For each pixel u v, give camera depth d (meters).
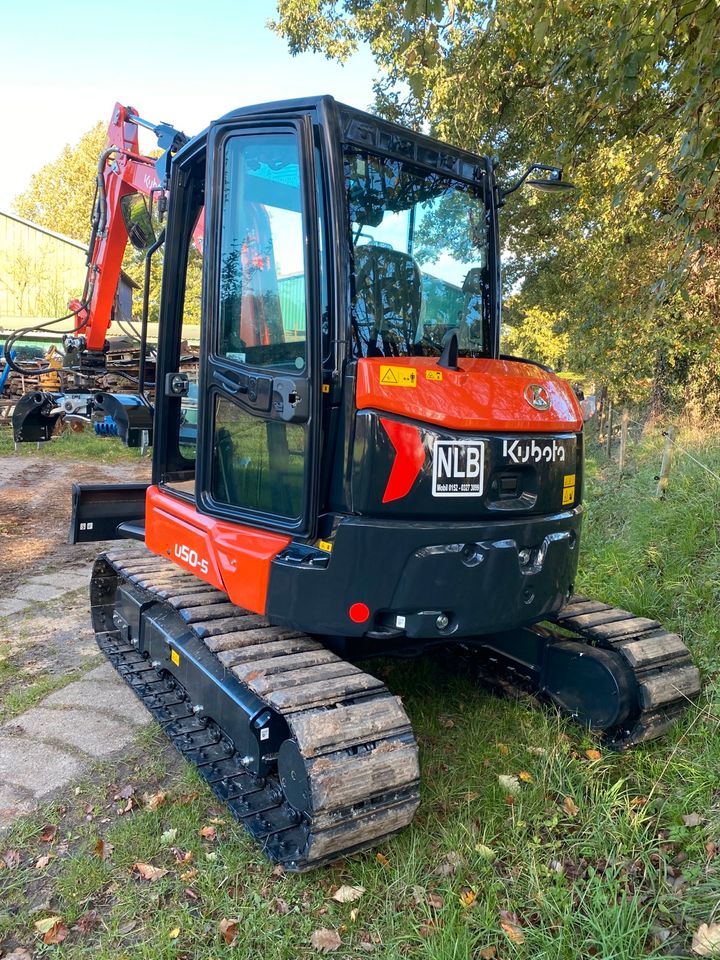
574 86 4.80
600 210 7.34
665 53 4.40
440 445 2.74
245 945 2.45
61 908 2.66
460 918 2.49
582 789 3.17
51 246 23.86
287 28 12.14
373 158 3.06
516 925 2.48
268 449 3.06
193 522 3.43
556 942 2.34
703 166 3.71
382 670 4.34
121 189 5.20
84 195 40.78
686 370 7.44
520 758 3.39
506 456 2.89
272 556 2.91
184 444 4.07
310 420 2.79
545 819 3.02
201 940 2.48
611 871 2.63
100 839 2.98
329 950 2.42
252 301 3.09
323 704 2.63
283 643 3.06
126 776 3.46
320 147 2.82
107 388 6.06
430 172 3.29
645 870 2.66
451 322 3.45
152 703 3.83
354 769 2.49
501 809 3.05
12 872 2.84
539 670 3.81
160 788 3.36
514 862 2.79
